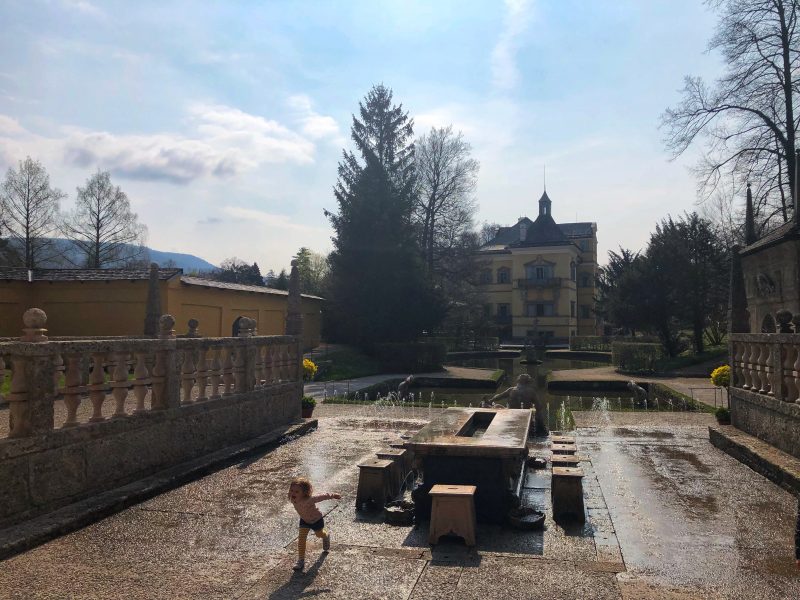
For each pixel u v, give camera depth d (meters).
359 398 22.22
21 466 5.77
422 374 32.28
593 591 4.57
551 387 27.84
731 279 13.13
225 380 9.91
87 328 24.19
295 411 12.57
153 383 8.01
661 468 9.08
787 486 7.59
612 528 6.16
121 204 47.72
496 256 78.25
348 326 37.75
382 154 41.91
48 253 43.69
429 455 6.49
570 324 73.81
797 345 8.18
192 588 4.63
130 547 5.50
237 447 9.62
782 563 5.18
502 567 5.07
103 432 6.85
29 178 42.44
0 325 23.42
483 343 55.28
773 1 26.58
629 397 25.58
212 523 6.22
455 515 5.66
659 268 36.88
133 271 25.02
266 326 32.34
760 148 27.67
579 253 80.06
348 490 7.66
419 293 37.81
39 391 5.99
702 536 5.91
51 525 5.69
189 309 25.48
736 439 9.85
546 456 10.05
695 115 29.27
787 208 27.34
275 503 6.95
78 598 4.43
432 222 50.16
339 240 38.59
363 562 5.19
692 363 34.03
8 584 4.66
